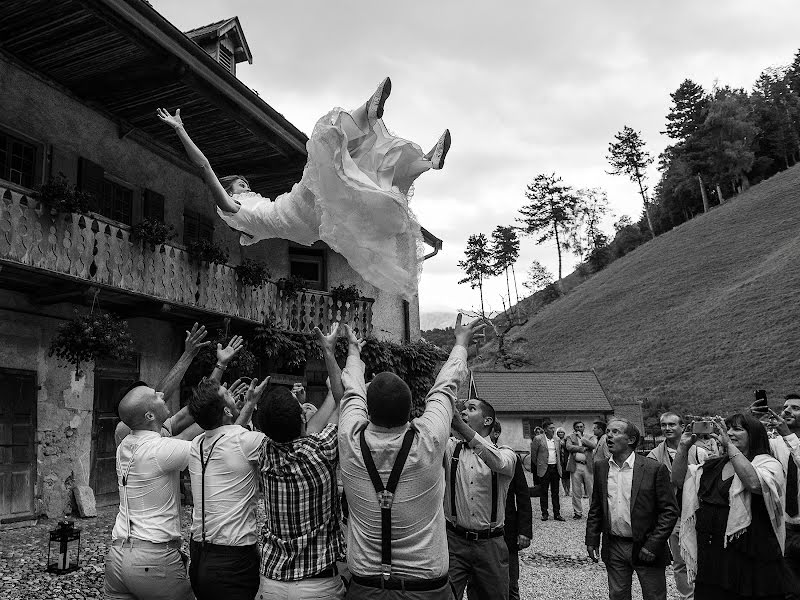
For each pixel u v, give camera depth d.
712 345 49.03
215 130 12.72
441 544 2.87
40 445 10.17
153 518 3.68
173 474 3.78
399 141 3.33
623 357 54.66
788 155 100.50
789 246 62.59
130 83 10.98
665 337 55.00
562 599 6.60
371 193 3.06
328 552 3.18
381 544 2.78
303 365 15.97
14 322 9.99
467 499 4.55
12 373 9.88
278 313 14.61
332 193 3.10
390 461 2.80
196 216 14.03
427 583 2.78
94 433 11.29
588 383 30.58
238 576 3.46
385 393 2.82
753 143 98.44
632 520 4.70
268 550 3.20
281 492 3.18
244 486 3.57
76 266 9.75
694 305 60.09
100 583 6.48
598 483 5.03
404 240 3.25
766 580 4.05
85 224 10.11
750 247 68.31
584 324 68.25
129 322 12.25
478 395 28.89
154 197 12.80
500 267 104.31
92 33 9.65
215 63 10.68
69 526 6.91
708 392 41.47
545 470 12.91
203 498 3.53
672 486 5.20
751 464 4.16
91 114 11.56
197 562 3.48
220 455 3.55
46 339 10.47
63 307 10.80
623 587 4.78
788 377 39.78
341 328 3.69
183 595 3.73
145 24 9.50
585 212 108.06
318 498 3.20
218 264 12.76
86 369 11.15
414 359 18.03
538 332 72.12
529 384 30.20
